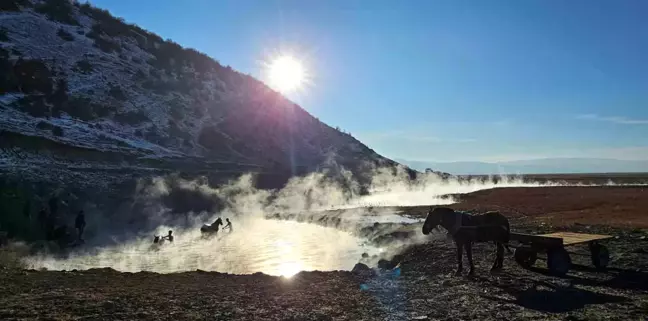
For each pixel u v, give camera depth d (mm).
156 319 8312
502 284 10984
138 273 14125
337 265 18328
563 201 37938
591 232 18766
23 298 9898
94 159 41688
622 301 9086
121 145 48938
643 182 85062
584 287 10336
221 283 12227
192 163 51312
